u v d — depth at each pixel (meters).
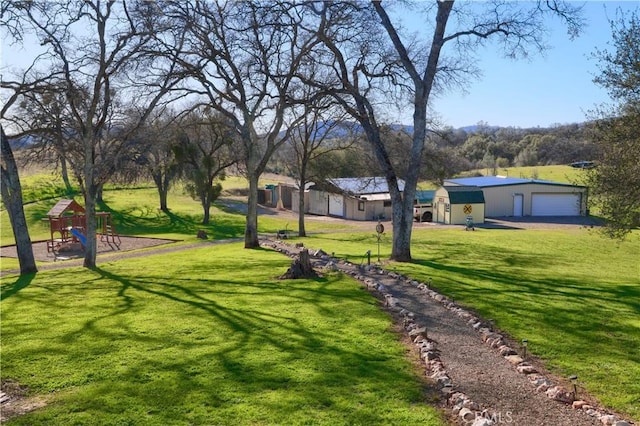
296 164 38.34
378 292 12.99
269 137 24.23
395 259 19.80
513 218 51.44
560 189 53.62
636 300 12.67
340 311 10.88
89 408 6.14
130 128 21.73
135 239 36.12
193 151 42.47
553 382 7.29
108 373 7.27
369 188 53.84
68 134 20.84
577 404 6.36
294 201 60.78
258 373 7.21
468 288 13.73
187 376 7.12
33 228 41.81
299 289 13.36
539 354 8.50
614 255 26.28
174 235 38.44
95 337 9.10
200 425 5.69
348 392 6.58
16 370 7.43
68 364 7.66
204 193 44.44
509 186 53.28
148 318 10.45
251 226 24.95
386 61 20.98
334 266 17.31
